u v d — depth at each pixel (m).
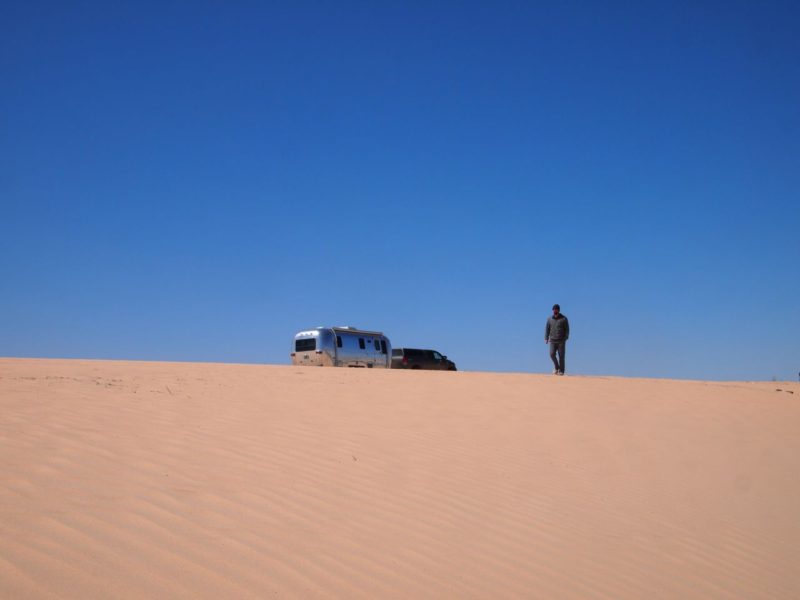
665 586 6.42
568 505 8.13
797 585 7.00
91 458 7.02
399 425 10.81
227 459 7.68
